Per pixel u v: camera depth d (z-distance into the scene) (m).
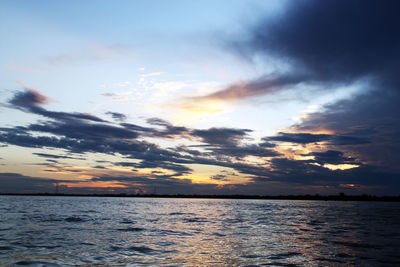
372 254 17.05
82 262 14.48
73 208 64.50
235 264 14.41
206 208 79.56
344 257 16.19
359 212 65.94
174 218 42.25
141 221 36.47
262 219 42.69
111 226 30.33
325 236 24.61
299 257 16.12
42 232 25.06
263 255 16.59
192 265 14.12
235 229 29.34
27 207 65.06
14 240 20.67
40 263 14.16
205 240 21.95
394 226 33.38
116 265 13.95
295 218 45.44
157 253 16.86
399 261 15.25
